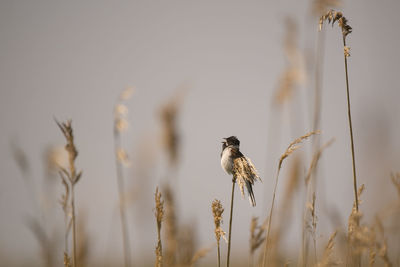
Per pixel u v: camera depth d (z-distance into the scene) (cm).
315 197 932
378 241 724
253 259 966
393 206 721
